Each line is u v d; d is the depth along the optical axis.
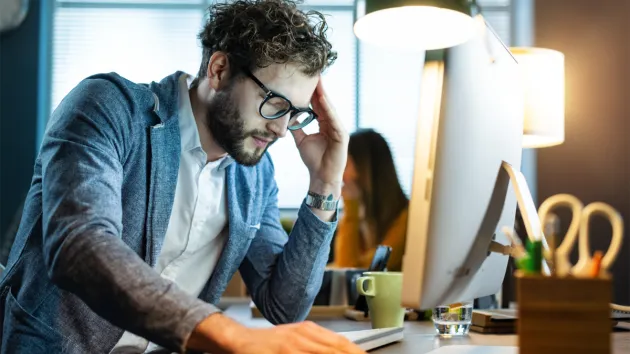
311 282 1.42
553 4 3.76
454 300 0.91
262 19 1.25
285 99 1.26
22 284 1.13
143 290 0.84
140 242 1.22
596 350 0.65
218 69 1.28
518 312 0.68
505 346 1.02
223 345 0.80
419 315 1.58
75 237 0.89
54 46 4.19
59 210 0.94
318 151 1.42
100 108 1.12
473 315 1.27
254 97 1.25
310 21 1.30
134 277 0.85
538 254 0.71
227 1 1.33
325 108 1.39
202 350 0.82
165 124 1.25
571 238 0.90
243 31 1.25
